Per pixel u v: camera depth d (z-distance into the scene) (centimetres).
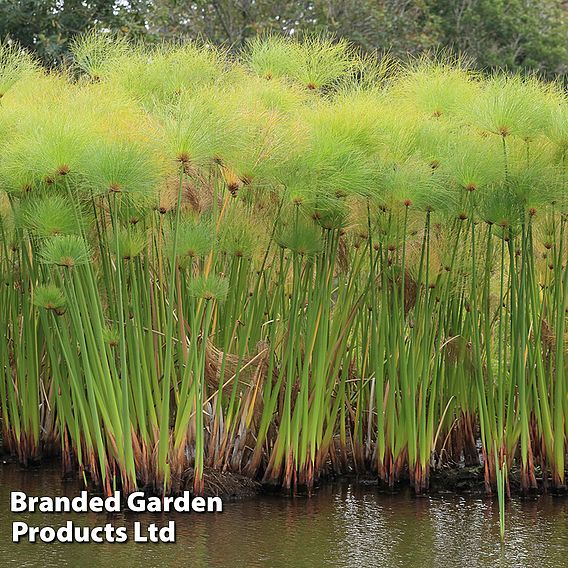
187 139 487
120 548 471
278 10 1382
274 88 577
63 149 480
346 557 459
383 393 595
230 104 520
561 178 541
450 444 617
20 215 531
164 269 577
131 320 540
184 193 540
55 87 608
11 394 614
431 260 584
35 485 571
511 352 568
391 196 534
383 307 572
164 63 613
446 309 607
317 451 574
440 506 543
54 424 634
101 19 1150
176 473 538
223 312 581
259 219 561
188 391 548
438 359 584
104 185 480
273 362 579
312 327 550
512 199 541
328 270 552
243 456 580
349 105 528
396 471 577
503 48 1564
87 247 509
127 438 524
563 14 1697
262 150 511
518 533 498
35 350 604
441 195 531
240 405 568
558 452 567
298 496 559
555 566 450
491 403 559
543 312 608
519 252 587
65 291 512
